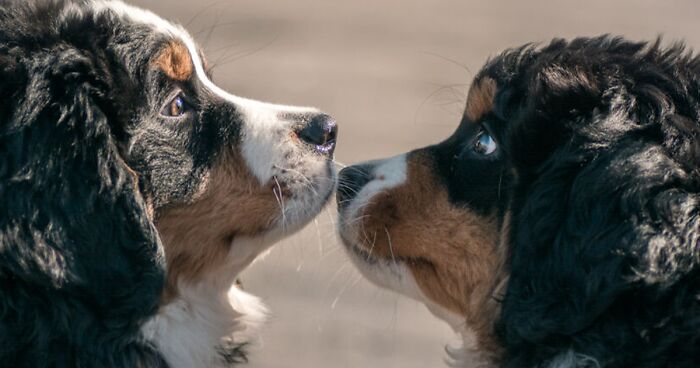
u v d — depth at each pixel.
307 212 8.59
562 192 6.92
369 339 14.46
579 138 7.00
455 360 8.41
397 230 8.42
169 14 24.50
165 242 8.09
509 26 26.38
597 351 6.70
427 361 13.98
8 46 7.35
